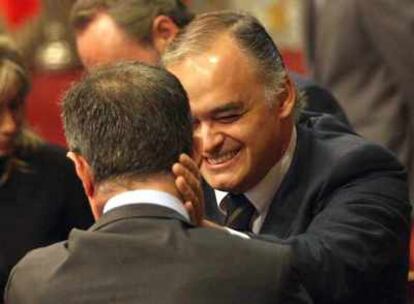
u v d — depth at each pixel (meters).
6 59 7.04
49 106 14.23
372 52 9.40
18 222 7.27
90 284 4.38
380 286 5.32
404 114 9.41
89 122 4.54
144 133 4.50
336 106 6.52
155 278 4.35
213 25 5.13
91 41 6.62
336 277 5.04
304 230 5.36
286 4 15.42
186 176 4.54
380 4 9.23
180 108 4.58
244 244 4.46
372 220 5.22
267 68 5.12
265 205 5.45
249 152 5.16
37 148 7.42
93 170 4.55
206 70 5.02
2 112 7.10
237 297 4.34
